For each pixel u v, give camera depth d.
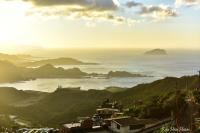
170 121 61.38
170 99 77.81
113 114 92.31
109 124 69.31
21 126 141.00
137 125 66.19
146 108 81.19
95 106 188.38
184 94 73.50
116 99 180.00
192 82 129.62
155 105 79.69
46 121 182.12
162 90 158.88
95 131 68.12
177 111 55.50
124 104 132.62
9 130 118.19
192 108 58.09
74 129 69.06
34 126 143.50
